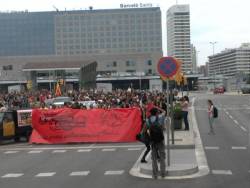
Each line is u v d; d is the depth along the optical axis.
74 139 24.70
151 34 199.62
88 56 170.12
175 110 28.83
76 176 14.05
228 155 18.11
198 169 14.57
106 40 199.88
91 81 126.88
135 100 37.88
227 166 15.34
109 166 16.02
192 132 27.11
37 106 38.66
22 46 199.62
